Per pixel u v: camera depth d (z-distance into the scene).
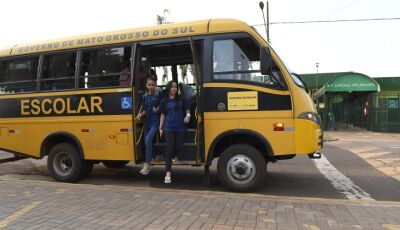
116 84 8.65
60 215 5.94
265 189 8.40
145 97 8.41
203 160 7.94
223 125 7.81
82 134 8.91
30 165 11.98
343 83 29.19
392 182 9.18
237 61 7.81
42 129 9.31
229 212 6.05
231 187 7.80
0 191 7.49
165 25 8.41
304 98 7.63
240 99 7.75
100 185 8.12
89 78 8.91
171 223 5.55
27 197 7.03
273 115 7.60
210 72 7.90
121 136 8.56
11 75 9.77
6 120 9.71
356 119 35.78
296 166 11.50
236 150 7.78
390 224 5.51
